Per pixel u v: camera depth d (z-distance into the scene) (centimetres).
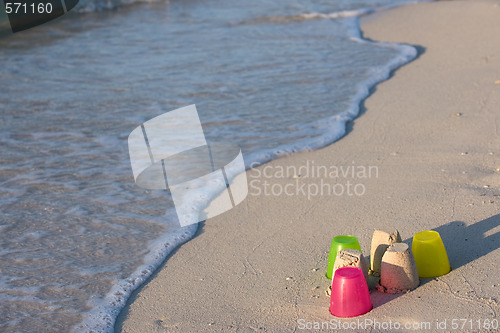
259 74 600
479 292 329
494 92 485
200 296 346
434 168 408
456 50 640
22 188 419
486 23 736
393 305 329
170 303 345
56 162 443
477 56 604
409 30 755
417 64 610
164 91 559
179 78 596
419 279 338
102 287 355
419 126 454
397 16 834
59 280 359
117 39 772
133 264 367
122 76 612
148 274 361
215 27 818
